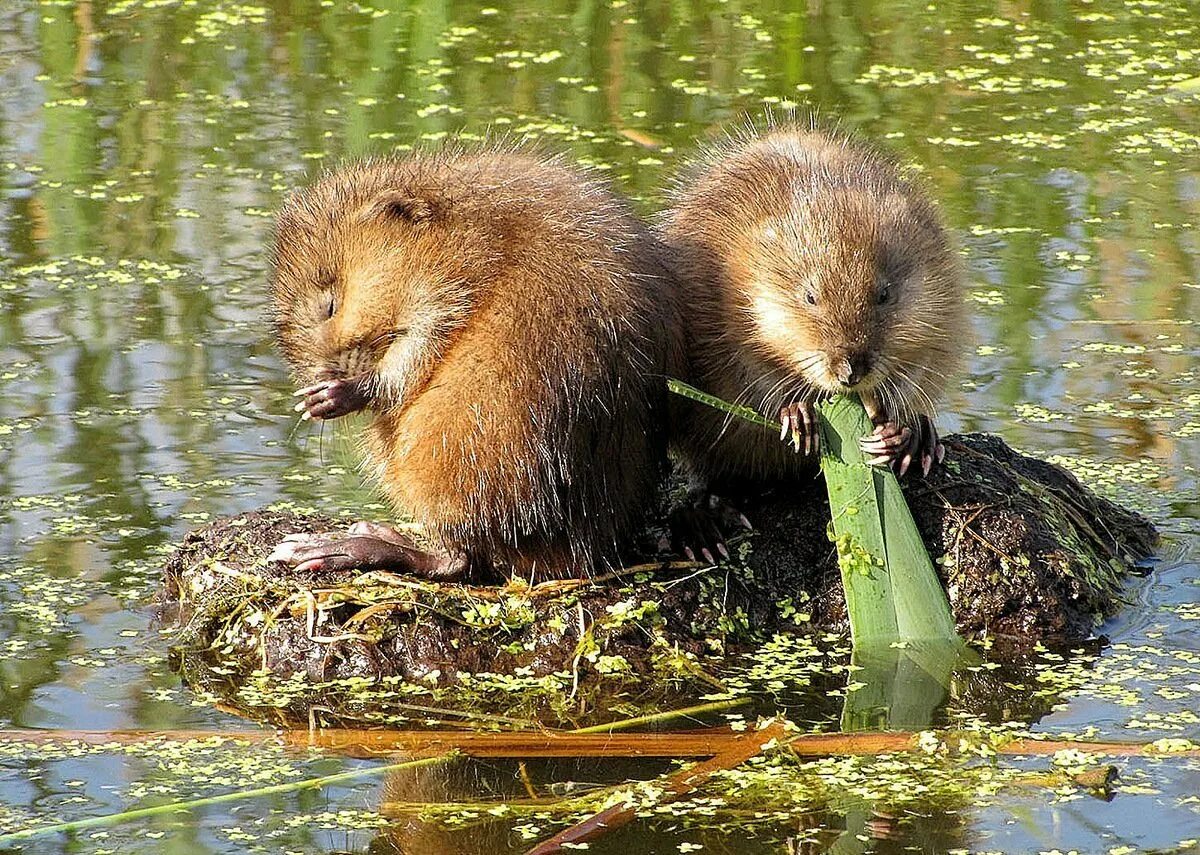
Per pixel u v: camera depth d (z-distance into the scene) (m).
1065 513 11.49
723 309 11.05
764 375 11.06
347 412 10.68
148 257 16.36
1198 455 13.06
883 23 22.95
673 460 11.66
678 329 10.82
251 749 9.17
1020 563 10.77
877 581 10.57
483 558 10.60
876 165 12.00
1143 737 9.24
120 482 12.56
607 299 10.16
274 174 18.03
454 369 10.29
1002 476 11.48
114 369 14.34
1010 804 8.46
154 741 9.24
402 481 10.64
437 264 10.38
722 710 9.72
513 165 10.86
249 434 13.41
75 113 19.72
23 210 17.31
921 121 19.52
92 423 13.45
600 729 9.45
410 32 22.45
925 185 14.07
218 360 14.55
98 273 16.06
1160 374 14.36
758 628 10.71
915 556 10.62
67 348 14.66
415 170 10.99
